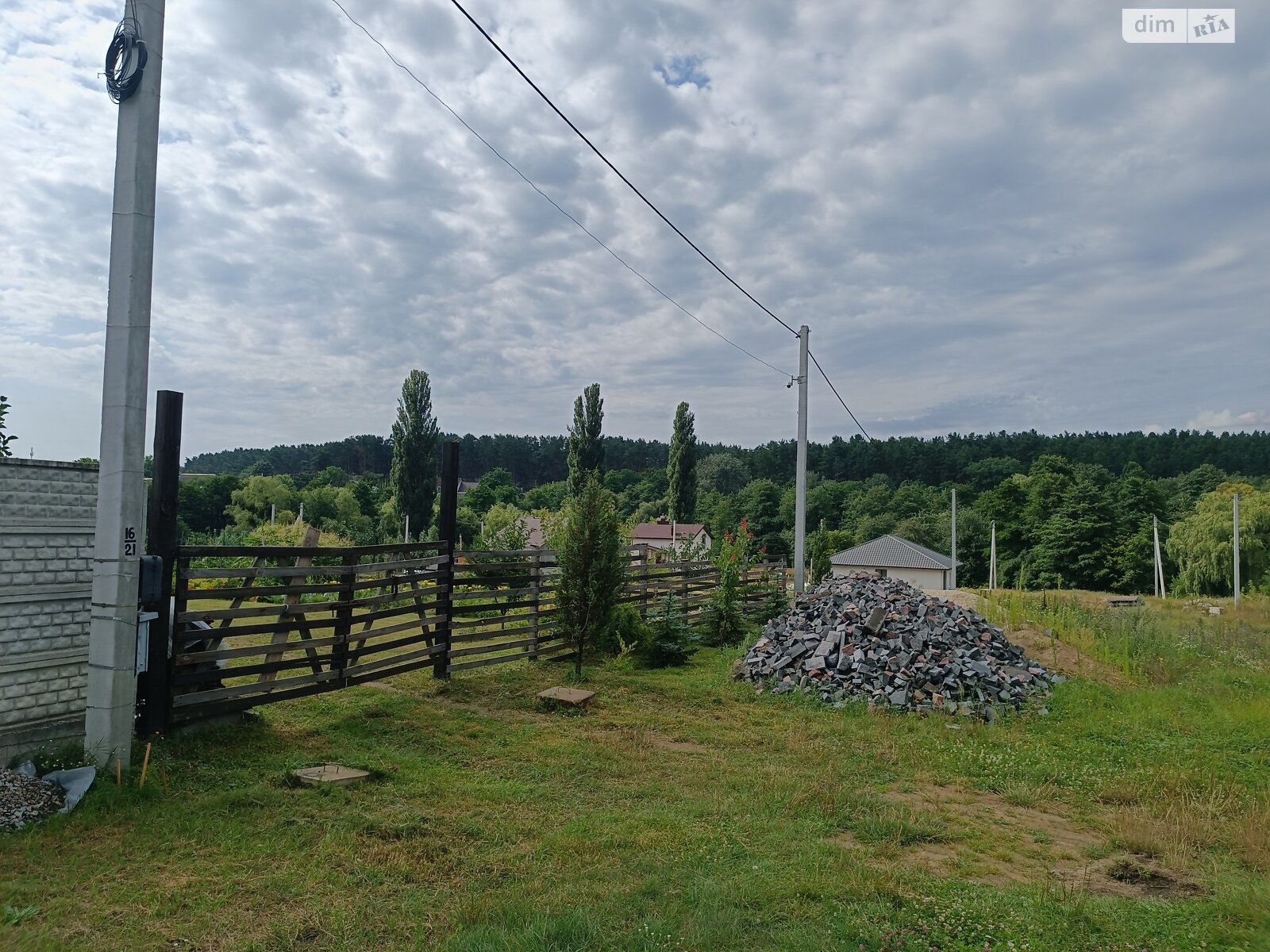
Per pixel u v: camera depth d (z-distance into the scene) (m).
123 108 6.04
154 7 6.06
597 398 46.16
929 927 4.13
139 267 6.01
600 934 3.88
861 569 52.75
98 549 5.86
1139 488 54.81
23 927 3.82
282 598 14.83
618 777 6.93
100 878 4.40
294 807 5.59
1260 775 7.55
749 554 18.39
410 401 40.53
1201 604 34.94
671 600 13.91
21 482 5.80
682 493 52.56
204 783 5.98
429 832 5.34
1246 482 69.38
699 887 4.54
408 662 9.58
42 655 5.89
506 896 4.40
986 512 60.94
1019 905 4.53
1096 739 8.90
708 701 10.13
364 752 7.06
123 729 5.84
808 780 6.99
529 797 6.24
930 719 9.46
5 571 5.68
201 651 7.32
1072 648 13.38
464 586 14.39
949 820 6.25
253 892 4.34
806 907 4.40
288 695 7.86
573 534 11.14
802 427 18.58
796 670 11.16
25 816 5.02
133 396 5.96
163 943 3.77
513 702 9.41
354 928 3.99
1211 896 4.84
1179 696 11.02
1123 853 5.69
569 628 11.05
